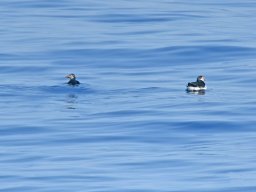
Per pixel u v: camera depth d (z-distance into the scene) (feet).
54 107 136.26
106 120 127.54
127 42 183.42
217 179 97.66
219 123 124.77
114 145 114.11
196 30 195.00
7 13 213.87
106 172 100.94
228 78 156.35
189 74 160.35
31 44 183.11
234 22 206.18
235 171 100.99
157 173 100.53
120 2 225.97
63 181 97.14
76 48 179.11
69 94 144.87
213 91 146.61
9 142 116.06
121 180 97.40
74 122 126.72
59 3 223.92
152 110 133.08
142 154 109.29
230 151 110.63
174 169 102.06
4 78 157.38
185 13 214.28
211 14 214.90
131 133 120.16
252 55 173.37
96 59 172.35
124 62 170.40
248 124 124.47
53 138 118.01
